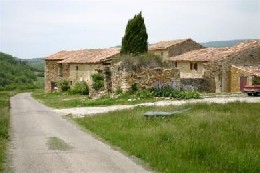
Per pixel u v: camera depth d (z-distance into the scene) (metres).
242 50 47.16
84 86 56.94
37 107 34.19
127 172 10.16
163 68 35.97
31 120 22.66
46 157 12.04
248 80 43.81
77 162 11.33
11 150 13.26
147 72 35.66
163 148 12.55
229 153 11.17
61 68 67.75
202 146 11.89
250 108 22.53
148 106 24.81
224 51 49.62
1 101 41.56
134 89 35.41
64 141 15.08
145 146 12.86
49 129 18.66
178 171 9.91
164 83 35.72
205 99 32.34
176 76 36.25
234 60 46.66
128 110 23.14
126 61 35.97
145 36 47.44
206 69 46.06
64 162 11.33
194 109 22.17
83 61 59.25
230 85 46.28
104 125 18.45
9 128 19.12
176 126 16.11
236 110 21.55
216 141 12.72
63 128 18.91
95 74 44.84
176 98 33.16
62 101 39.69
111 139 14.92
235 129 15.28
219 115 19.06
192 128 15.26
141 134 15.09
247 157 10.62
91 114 23.73
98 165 10.95
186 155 11.51
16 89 96.81
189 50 63.84
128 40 47.28
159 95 34.19
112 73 38.31
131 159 11.73
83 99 39.28
